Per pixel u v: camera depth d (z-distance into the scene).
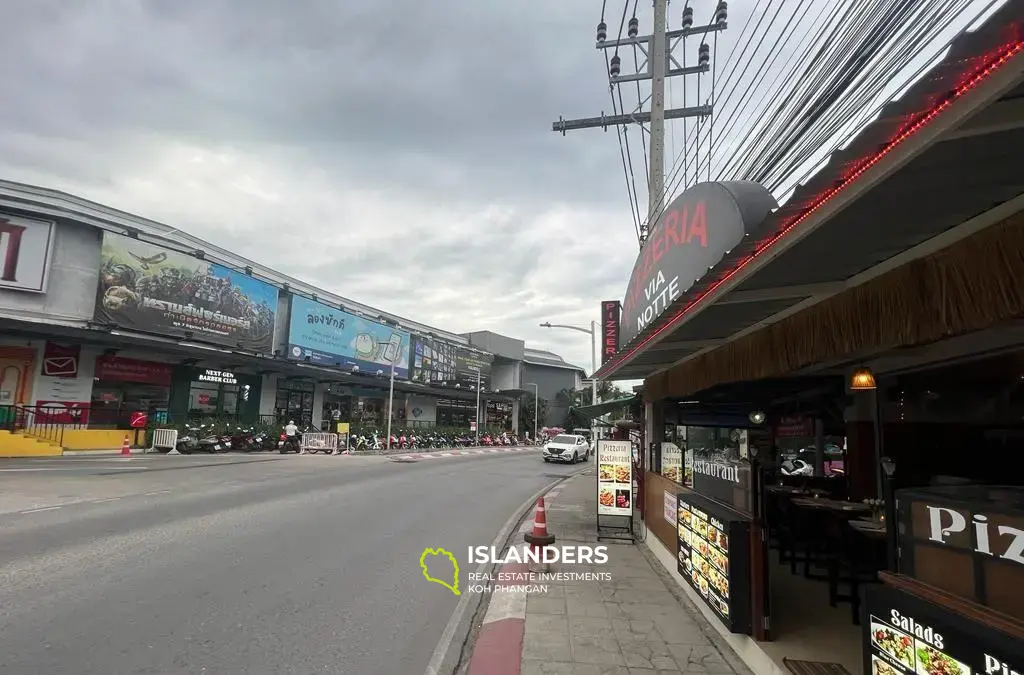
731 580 4.74
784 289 4.16
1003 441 4.96
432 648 5.07
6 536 7.91
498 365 59.88
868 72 5.25
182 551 7.60
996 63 1.75
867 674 3.15
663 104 11.26
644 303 8.70
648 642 5.16
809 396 8.98
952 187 2.50
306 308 31.81
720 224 5.84
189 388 26.44
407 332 41.66
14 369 20.70
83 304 21.28
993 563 2.46
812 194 2.68
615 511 9.88
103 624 5.12
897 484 3.21
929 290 2.91
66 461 17.86
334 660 4.71
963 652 2.51
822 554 7.02
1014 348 4.61
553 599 6.40
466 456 31.62
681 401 11.16
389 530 9.84
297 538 8.77
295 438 27.05
